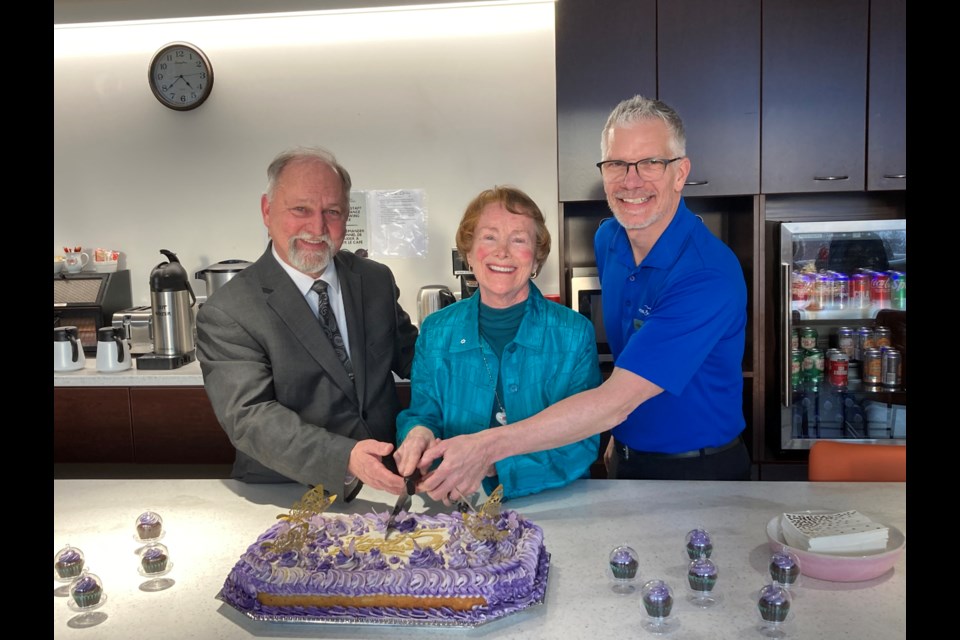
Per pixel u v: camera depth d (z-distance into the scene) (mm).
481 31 3434
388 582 1245
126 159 3596
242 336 1866
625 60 3082
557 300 3289
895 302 3137
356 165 3545
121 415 3031
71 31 3514
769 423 3287
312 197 1892
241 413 1782
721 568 1371
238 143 3555
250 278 1931
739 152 3082
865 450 1874
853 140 3041
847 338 3203
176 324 3129
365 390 1982
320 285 1977
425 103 3486
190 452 3035
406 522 1465
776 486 1753
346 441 1656
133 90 3553
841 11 2992
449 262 3570
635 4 3061
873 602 1250
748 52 3041
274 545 1360
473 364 1796
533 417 1611
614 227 2203
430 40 3451
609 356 3213
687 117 3080
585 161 3141
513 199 1748
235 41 3494
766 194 3219
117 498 1778
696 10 3043
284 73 3504
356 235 3576
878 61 2998
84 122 3584
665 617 1187
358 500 1735
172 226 3621
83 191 3625
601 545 1477
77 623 1245
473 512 1518
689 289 1759
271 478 1848
